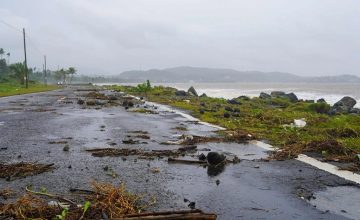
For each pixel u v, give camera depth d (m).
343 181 8.06
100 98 38.16
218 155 9.52
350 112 29.98
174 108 27.27
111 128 15.97
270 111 24.83
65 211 5.53
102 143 12.27
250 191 7.26
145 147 11.70
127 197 6.48
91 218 5.48
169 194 6.98
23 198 6.20
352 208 6.39
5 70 108.56
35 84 86.81
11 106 27.28
